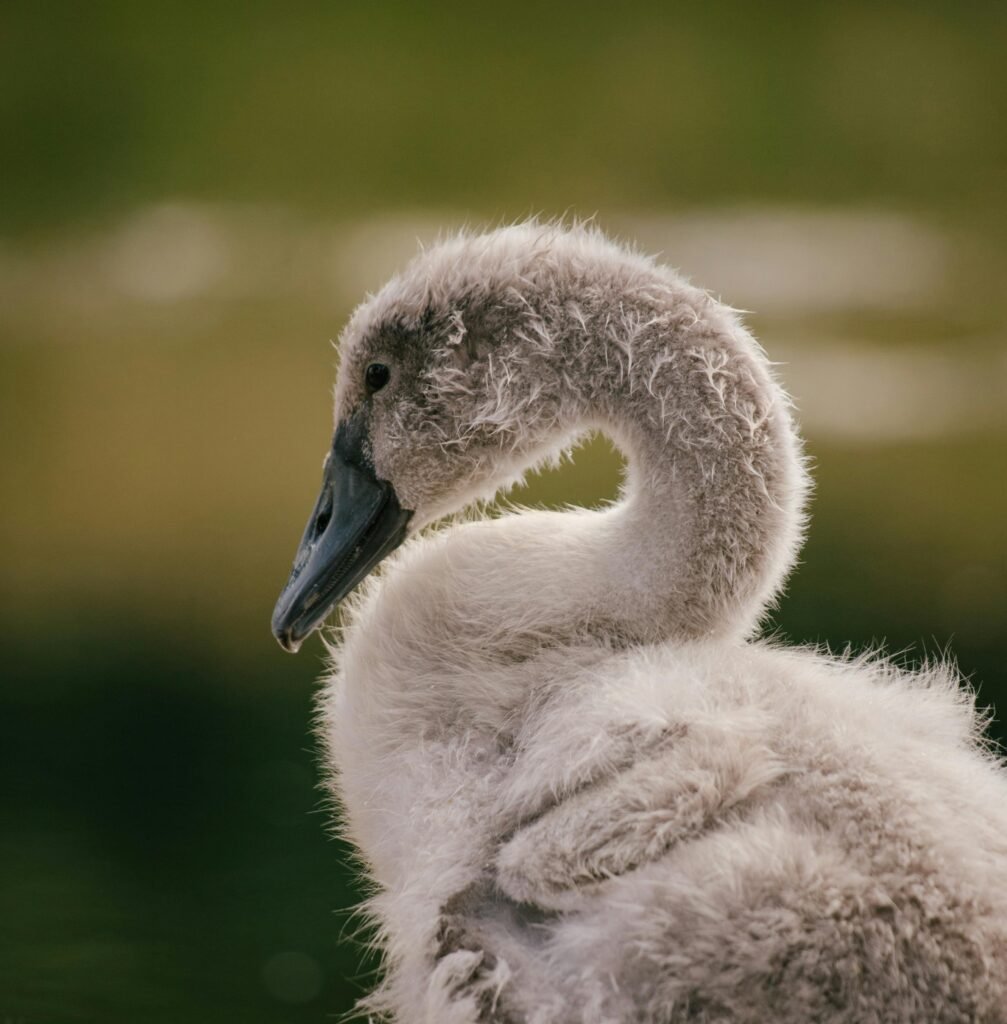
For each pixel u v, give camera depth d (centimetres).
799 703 671
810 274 2231
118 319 2108
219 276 2228
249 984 928
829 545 1547
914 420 1819
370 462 763
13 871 1046
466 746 703
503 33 3209
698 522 721
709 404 720
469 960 651
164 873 1049
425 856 688
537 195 2519
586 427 748
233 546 1541
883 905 602
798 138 2758
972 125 2841
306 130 2734
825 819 626
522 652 728
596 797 648
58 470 1702
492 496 771
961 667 1302
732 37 3247
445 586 743
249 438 1772
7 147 2595
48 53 2903
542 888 645
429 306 742
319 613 767
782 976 601
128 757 1198
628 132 2777
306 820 1126
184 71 2895
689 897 611
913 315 2109
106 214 2439
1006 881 618
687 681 675
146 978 929
